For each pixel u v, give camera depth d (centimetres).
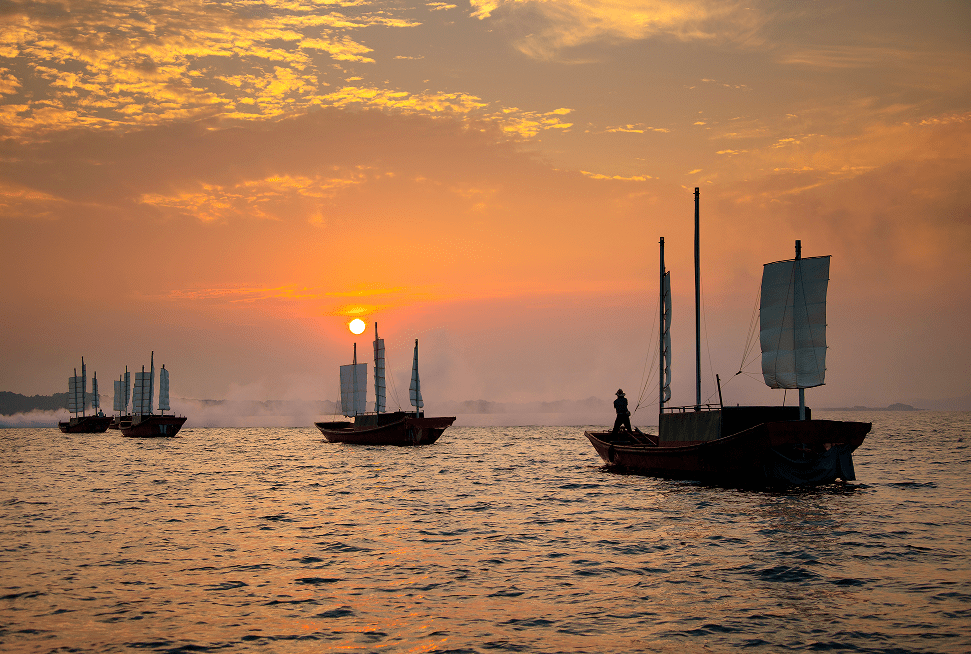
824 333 3956
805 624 1728
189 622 1794
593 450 9331
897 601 1902
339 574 2259
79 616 1845
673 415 4953
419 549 2633
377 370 11281
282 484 5072
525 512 3528
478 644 1627
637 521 3192
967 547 2553
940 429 16175
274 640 1666
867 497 3862
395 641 1652
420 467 6494
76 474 6138
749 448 3991
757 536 2783
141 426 14488
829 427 3897
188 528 3133
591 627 1733
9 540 2870
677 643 1619
